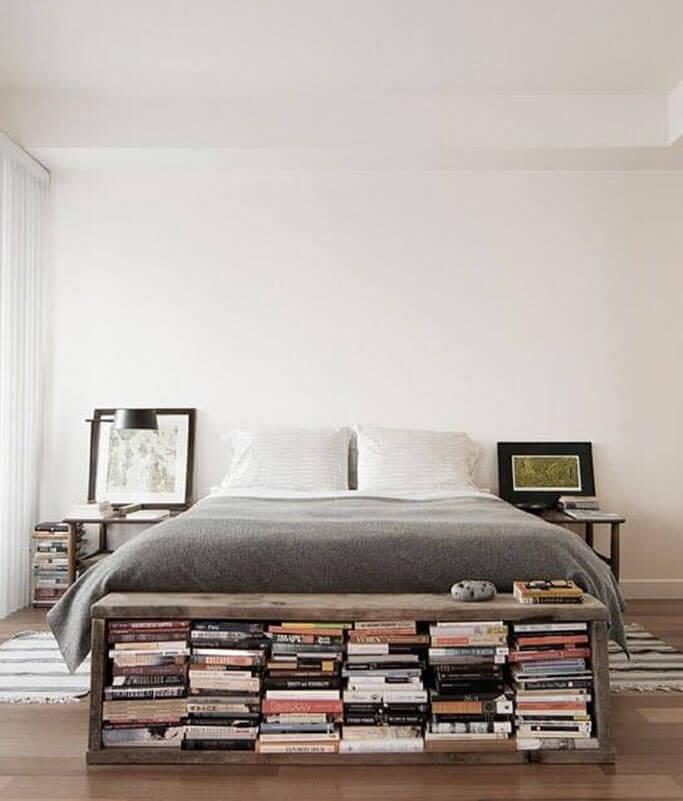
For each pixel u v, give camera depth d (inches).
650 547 171.9
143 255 175.3
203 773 81.9
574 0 123.6
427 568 93.2
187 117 159.5
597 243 175.2
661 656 124.3
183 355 174.7
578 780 80.0
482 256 174.2
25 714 99.3
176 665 85.4
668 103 158.4
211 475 173.2
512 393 173.9
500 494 169.3
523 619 85.2
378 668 85.5
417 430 169.0
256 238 175.5
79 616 91.3
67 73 149.1
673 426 173.3
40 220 170.9
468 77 150.9
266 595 90.7
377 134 159.2
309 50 139.6
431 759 84.1
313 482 155.3
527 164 169.8
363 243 175.0
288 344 174.7
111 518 155.4
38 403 169.3
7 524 152.3
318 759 84.2
